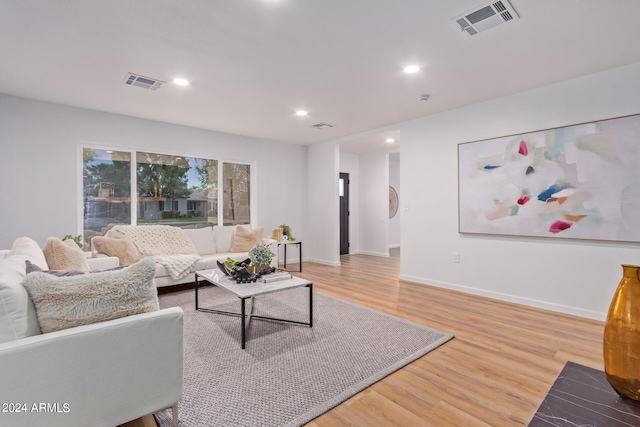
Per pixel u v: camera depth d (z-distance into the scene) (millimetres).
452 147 4055
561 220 3176
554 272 3264
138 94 3492
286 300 3676
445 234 4160
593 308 3021
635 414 1266
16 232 3609
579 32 2244
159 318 1479
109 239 3705
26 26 2154
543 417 1264
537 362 2215
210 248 4820
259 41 2373
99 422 1339
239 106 3904
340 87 3289
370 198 7461
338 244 6023
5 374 1147
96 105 3887
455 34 2275
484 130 3742
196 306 3334
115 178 4371
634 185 2766
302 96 3555
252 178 5805
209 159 5281
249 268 2957
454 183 4051
